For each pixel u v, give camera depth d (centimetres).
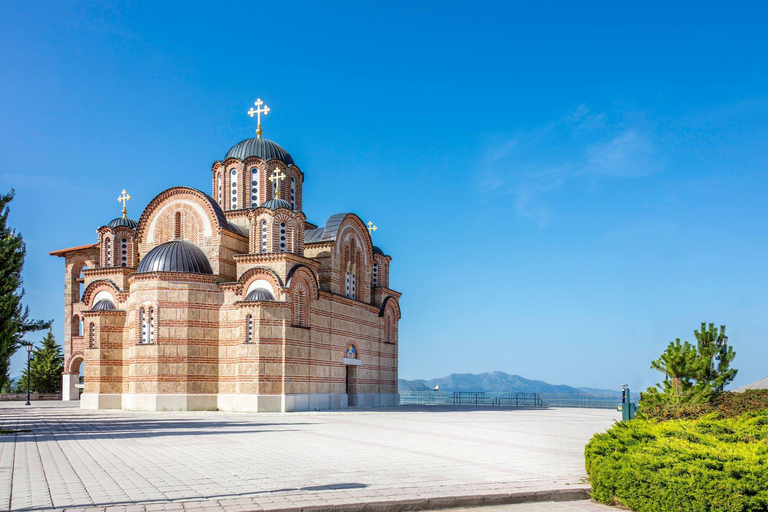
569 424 4084
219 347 5072
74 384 7869
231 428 3447
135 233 5859
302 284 5206
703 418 1909
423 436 3083
